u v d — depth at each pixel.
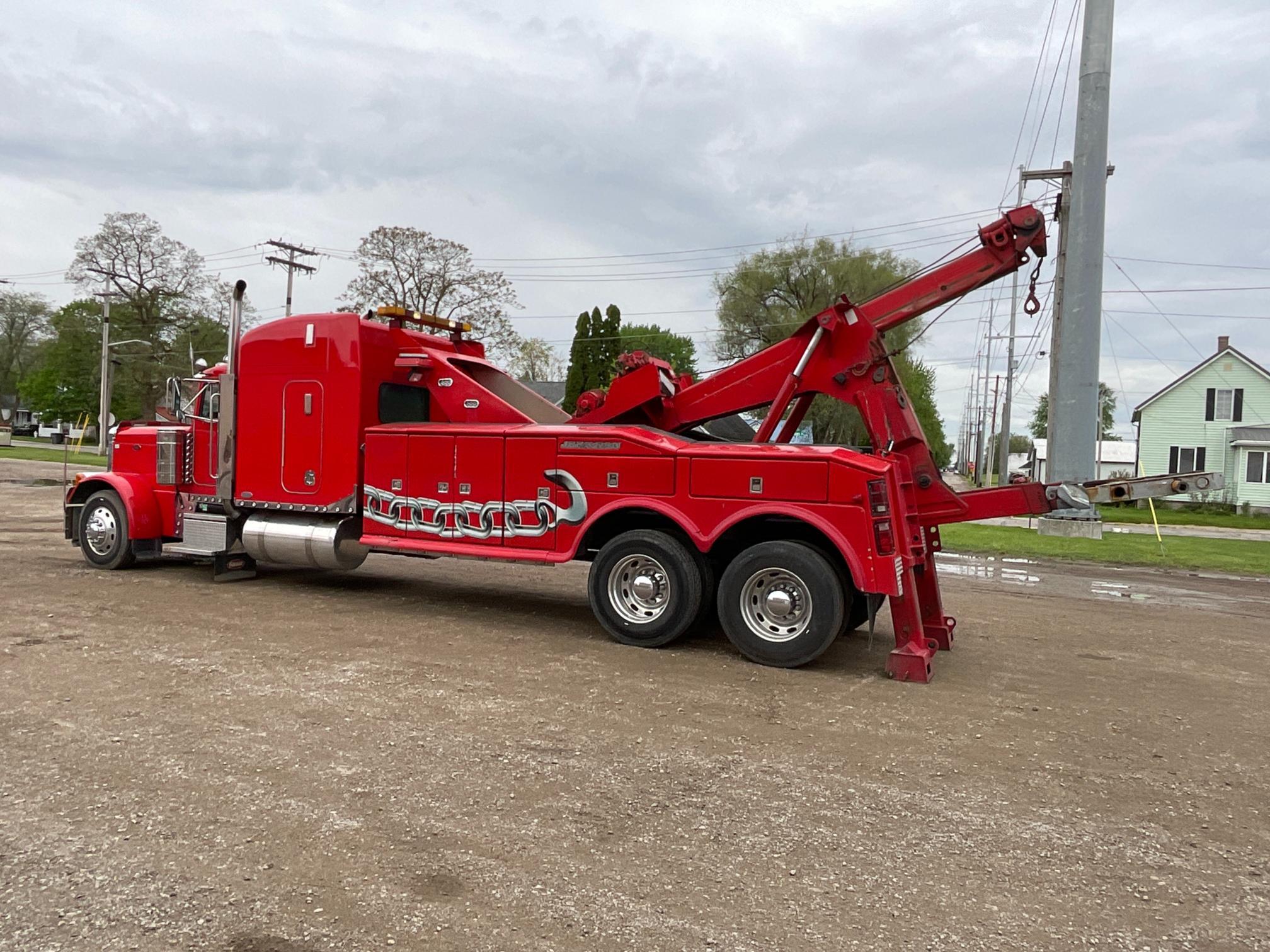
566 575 11.10
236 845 3.33
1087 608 10.55
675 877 3.21
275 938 2.72
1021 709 5.71
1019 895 3.18
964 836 3.68
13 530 13.86
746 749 4.67
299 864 3.20
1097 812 4.01
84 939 2.68
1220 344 45.56
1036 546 18.61
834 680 6.24
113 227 55.78
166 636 6.76
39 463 37.06
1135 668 7.18
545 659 6.50
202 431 9.50
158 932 2.73
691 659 6.70
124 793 3.77
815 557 6.40
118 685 5.37
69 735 4.46
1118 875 3.37
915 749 4.79
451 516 7.85
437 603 8.72
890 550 6.17
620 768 4.30
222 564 9.42
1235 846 3.69
